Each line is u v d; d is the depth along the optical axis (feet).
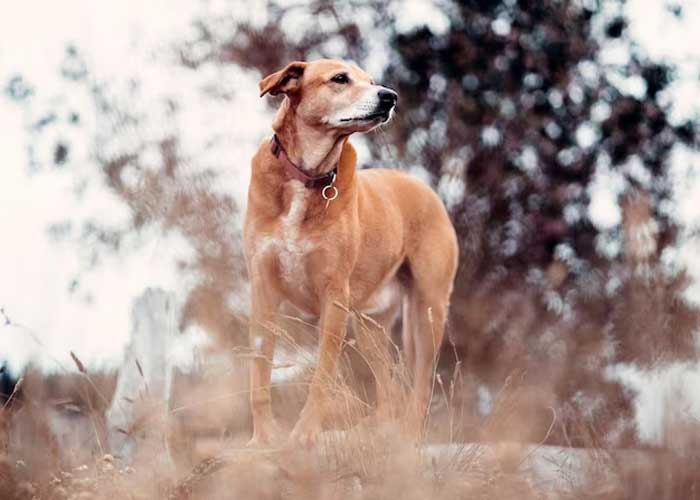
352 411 21.34
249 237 23.82
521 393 21.39
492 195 44.50
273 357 23.49
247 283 34.86
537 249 44.19
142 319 24.45
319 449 20.65
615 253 43.75
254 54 45.06
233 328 30.12
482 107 46.83
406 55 47.75
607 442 20.30
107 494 18.11
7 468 17.72
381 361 21.68
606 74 48.75
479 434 20.76
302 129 23.49
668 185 44.96
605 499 17.95
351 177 23.85
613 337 36.22
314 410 21.67
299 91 23.62
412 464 18.34
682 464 16.75
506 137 46.32
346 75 23.52
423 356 27.40
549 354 34.17
